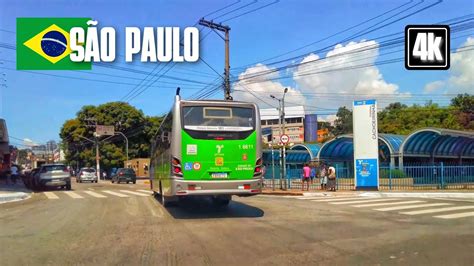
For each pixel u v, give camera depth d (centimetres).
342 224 1173
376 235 1006
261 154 1355
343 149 4147
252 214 1398
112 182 5075
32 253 838
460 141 3828
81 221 1265
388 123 7506
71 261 774
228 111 1332
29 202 1903
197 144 1297
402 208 1587
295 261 763
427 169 2711
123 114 7206
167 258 790
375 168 2564
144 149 7438
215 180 1300
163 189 1598
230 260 772
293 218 1298
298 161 5109
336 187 2806
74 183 4762
